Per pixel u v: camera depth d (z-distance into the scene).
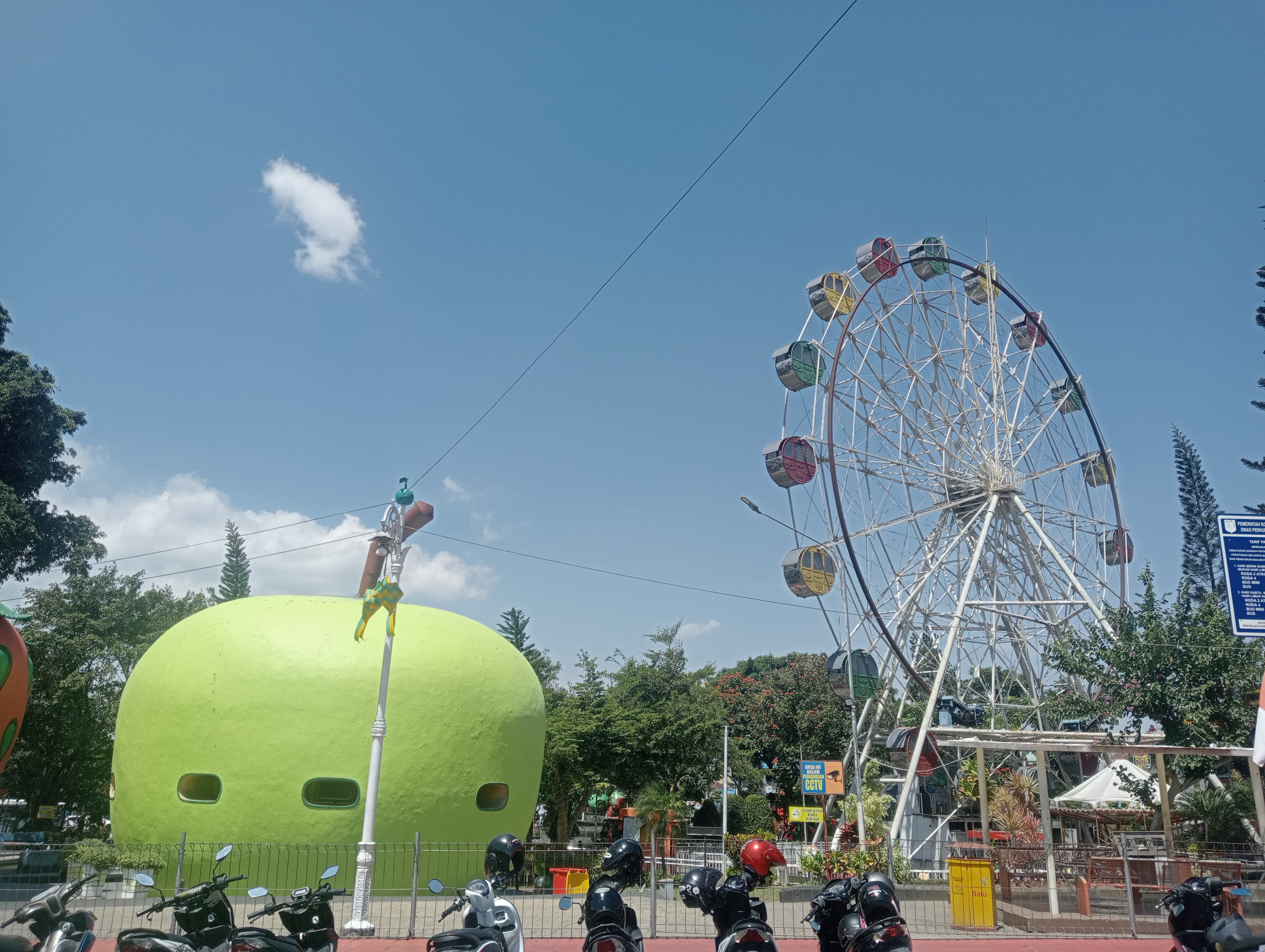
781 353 34.28
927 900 23.27
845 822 34.28
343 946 15.65
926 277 40.72
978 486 36.22
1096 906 20.91
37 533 34.72
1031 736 23.69
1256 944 9.84
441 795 23.92
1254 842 25.30
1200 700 23.41
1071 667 25.39
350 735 23.34
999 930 18.08
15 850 23.19
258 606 25.55
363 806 23.14
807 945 16.67
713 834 43.97
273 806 22.61
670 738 39.75
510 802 25.91
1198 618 24.84
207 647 24.12
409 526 20.97
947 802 38.62
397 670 24.42
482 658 26.41
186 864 22.28
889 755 36.41
